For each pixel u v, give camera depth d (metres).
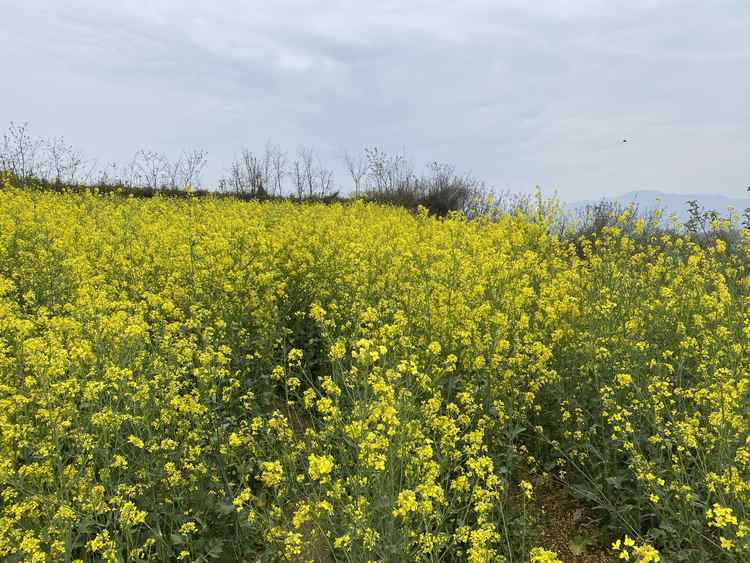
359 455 3.20
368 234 9.89
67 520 3.21
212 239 9.01
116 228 10.31
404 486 3.65
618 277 6.92
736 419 4.09
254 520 3.57
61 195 15.84
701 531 3.64
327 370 6.12
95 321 5.30
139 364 4.78
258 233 9.21
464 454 4.43
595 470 4.56
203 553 3.62
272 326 6.26
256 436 4.70
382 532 3.36
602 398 4.65
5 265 8.34
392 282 7.15
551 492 4.62
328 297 7.28
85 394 4.12
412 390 4.52
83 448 3.71
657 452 4.38
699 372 5.23
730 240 8.70
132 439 3.68
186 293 7.02
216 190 23.52
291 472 3.92
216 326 6.12
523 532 3.64
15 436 3.82
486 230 10.46
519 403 5.07
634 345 5.34
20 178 18.91
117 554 3.13
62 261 7.71
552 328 5.93
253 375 5.81
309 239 9.27
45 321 5.39
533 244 9.29
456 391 5.27
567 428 4.89
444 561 3.73
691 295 6.62
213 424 4.59
